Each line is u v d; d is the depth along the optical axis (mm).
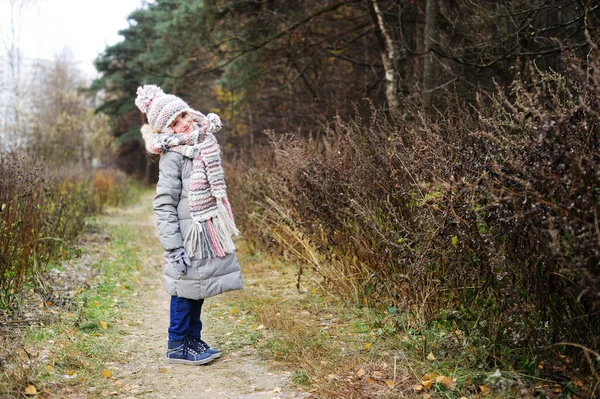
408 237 4375
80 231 10188
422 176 4102
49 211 7246
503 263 3221
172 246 3816
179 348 3963
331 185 5301
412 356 3807
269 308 5258
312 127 13555
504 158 3361
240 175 9602
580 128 3086
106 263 8016
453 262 3869
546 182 3018
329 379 3543
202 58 14164
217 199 3912
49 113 27125
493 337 3539
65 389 3363
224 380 3662
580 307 3113
